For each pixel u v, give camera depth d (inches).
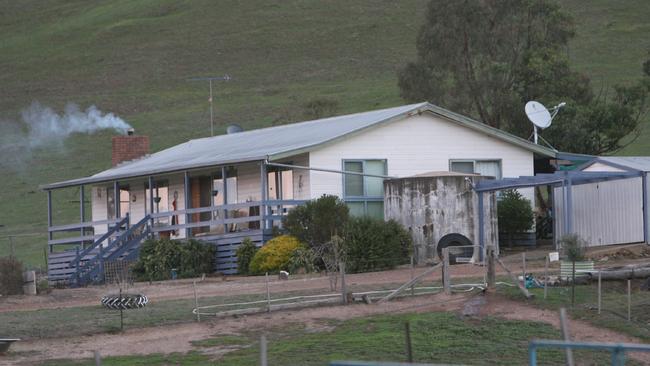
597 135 3137.3
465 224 2092.8
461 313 1347.2
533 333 1248.2
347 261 1937.7
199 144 3046.3
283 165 2229.3
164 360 1168.2
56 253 2662.4
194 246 2265.0
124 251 2428.6
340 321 1341.0
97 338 1289.4
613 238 2071.9
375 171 2338.8
